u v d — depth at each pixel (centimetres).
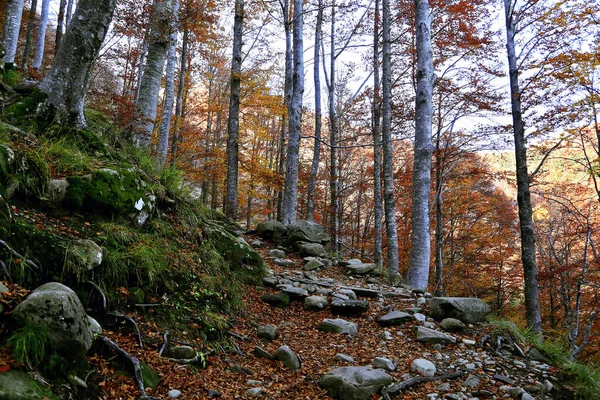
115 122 783
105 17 531
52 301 251
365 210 2442
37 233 335
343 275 882
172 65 1275
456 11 1178
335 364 452
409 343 529
